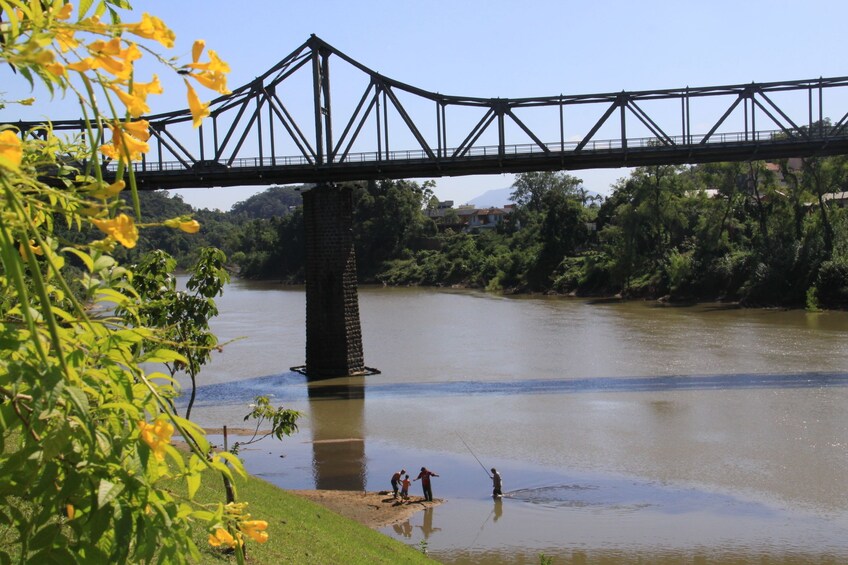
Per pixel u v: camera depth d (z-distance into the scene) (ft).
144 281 34.27
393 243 390.01
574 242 304.50
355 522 60.29
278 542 43.80
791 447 82.64
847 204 269.44
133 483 7.36
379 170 145.07
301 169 143.74
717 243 235.81
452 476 77.46
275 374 133.08
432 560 55.01
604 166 147.54
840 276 195.52
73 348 7.40
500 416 99.71
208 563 33.32
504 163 145.07
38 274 5.83
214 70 6.16
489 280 321.52
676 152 144.46
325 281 132.05
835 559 57.26
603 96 143.74
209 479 50.72
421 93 144.15
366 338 174.09
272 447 88.48
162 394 8.14
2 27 5.95
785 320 177.68
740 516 65.62
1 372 6.59
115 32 5.95
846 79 143.84
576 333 170.50
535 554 58.85
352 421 99.45
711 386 111.04
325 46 145.69
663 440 86.94
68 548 7.19
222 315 226.38
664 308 216.54
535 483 74.79
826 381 111.24
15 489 6.90
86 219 6.62
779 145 145.38
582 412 100.17
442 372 130.72
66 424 6.89
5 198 5.95
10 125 8.03
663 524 64.34
